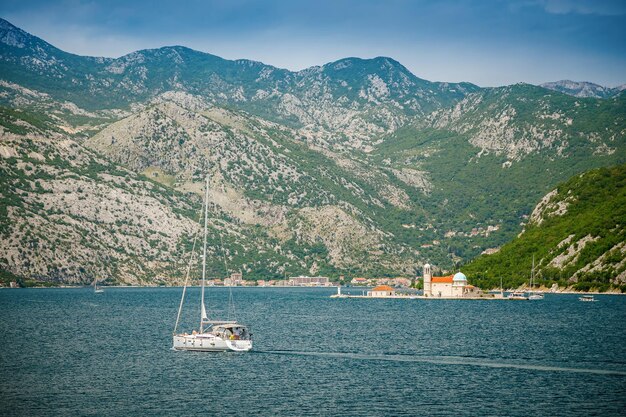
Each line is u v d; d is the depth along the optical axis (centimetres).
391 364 13088
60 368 12519
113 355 13962
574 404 10038
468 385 11212
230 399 10275
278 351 14650
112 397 10375
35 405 9956
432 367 12788
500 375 12012
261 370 12394
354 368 12656
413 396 10475
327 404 10012
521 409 9775
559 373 12200
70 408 9806
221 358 13650
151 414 9531
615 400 10244
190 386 11081
